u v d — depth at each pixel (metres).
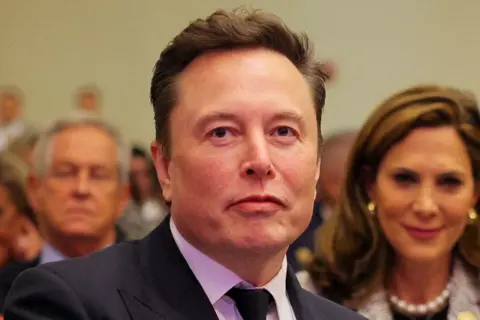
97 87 14.97
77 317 2.48
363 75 14.49
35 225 5.28
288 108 2.62
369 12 14.51
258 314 2.71
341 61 14.48
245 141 2.58
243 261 2.67
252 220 2.54
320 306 3.12
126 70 15.02
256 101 2.60
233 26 2.72
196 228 2.63
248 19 2.80
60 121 4.89
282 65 2.71
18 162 5.34
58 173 4.78
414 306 3.99
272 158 2.58
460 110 3.84
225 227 2.56
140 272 2.74
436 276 3.99
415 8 14.50
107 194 4.84
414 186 3.86
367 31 14.49
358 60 14.50
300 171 2.61
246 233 2.54
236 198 2.54
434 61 14.47
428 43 14.49
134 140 14.80
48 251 4.85
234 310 2.72
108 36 15.09
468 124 3.86
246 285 2.74
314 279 4.17
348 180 4.11
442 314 3.98
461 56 14.45
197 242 2.72
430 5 14.47
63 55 15.09
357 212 4.09
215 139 2.60
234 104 2.59
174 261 2.76
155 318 2.61
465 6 14.43
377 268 4.05
